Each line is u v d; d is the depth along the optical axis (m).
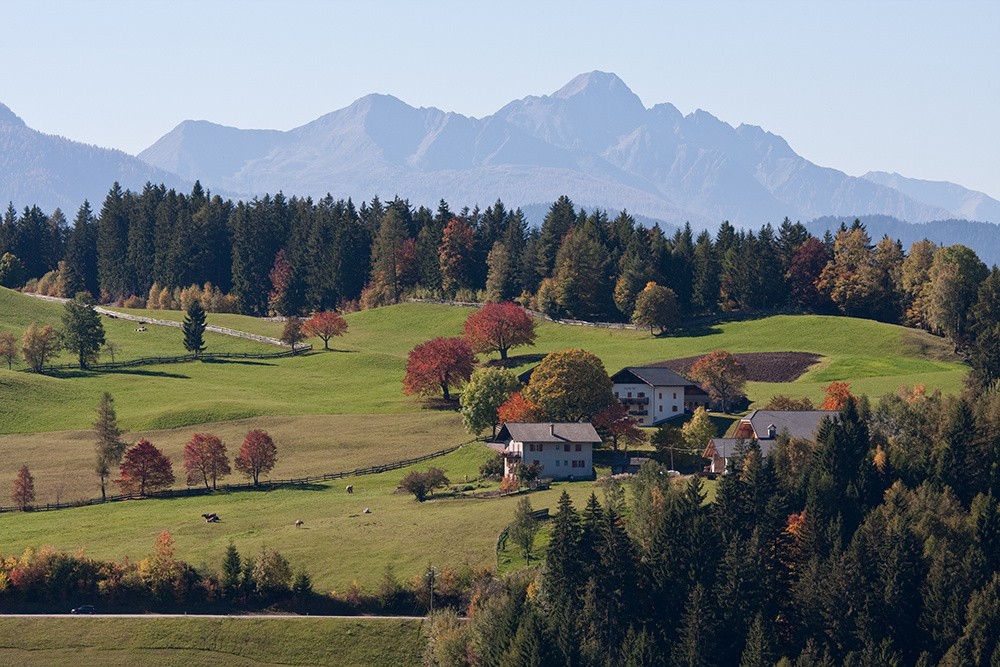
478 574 188.50
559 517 183.50
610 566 179.62
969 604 176.00
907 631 180.12
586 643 171.38
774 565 190.38
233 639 175.00
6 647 173.12
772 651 170.12
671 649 171.38
